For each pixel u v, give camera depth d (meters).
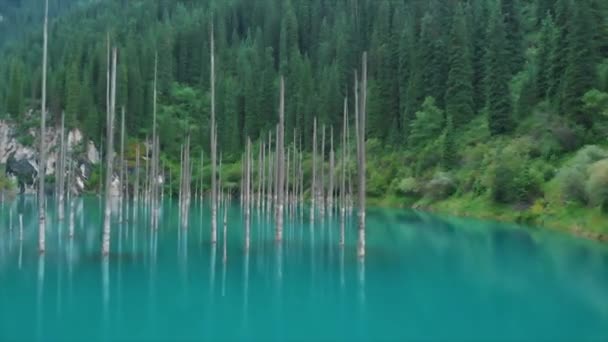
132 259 33.66
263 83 131.00
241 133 130.25
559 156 65.44
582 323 20.34
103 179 106.94
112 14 199.38
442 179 76.88
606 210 46.91
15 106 122.12
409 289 26.09
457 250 38.78
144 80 145.88
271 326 19.66
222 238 44.41
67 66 137.25
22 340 17.72
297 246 40.44
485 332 19.11
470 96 94.00
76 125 118.50
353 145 100.94
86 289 25.22
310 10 175.38
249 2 193.62
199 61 162.62
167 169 113.88
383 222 59.16
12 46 193.00
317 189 79.06
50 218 60.22
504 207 63.50
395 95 108.81
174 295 24.36
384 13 139.00
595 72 69.75
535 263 33.44
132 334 18.48
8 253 34.88
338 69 128.88
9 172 115.75
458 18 98.56
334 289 25.91
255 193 89.12
